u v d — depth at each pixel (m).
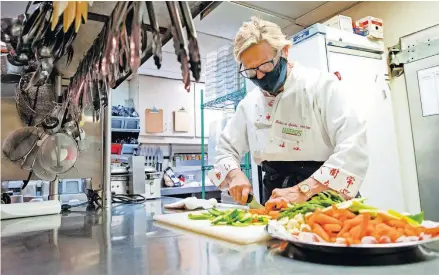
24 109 1.39
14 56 0.95
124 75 1.11
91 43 1.05
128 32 0.68
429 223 0.58
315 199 0.81
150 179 2.08
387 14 2.21
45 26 0.81
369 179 1.88
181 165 3.57
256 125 1.28
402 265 0.47
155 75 3.32
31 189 1.72
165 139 3.36
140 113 3.23
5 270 0.50
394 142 2.03
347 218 0.56
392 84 2.20
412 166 2.10
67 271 0.48
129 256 0.57
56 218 1.20
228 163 1.29
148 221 1.04
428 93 2.01
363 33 2.07
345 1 2.28
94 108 1.30
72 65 1.29
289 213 0.73
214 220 0.86
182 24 0.52
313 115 1.13
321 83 1.12
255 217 0.85
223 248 0.62
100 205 1.58
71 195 1.70
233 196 1.17
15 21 0.82
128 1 0.65
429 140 2.00
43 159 1.31
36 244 0.71
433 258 0.50
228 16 2.32
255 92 1.37
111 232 0.84
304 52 1.86
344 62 1.86
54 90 1.42
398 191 1.99
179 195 3.27
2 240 0.77
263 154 1.26
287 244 0.62
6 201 1.41
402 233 0.52
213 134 2.50
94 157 1.62
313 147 1.17
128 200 1.80
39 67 1.01
